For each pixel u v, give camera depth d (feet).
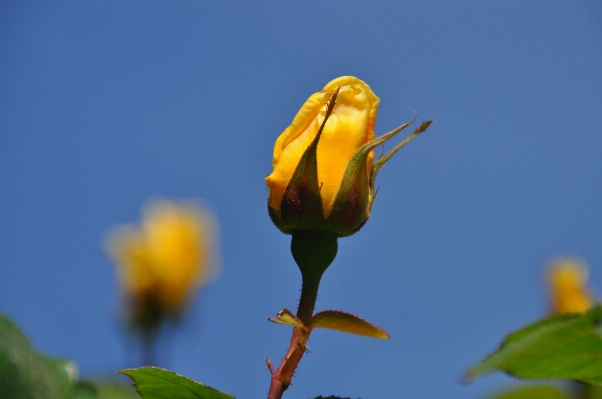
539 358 1.04
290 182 1.25
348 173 1.25
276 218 1.26
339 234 1.26
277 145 1.27
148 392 1.18
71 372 1.13
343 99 1.27
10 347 1.07
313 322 1.17
